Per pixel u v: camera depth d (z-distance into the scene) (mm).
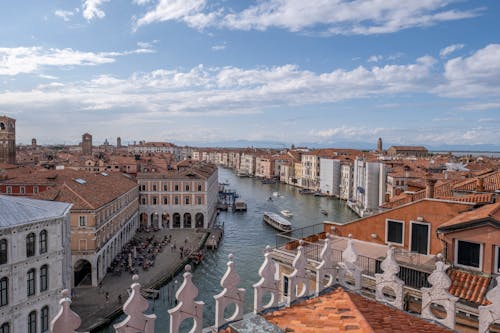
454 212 25688
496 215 19688
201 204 97125
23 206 36906
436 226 26391
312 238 31484
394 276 13141
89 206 54812
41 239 36969
